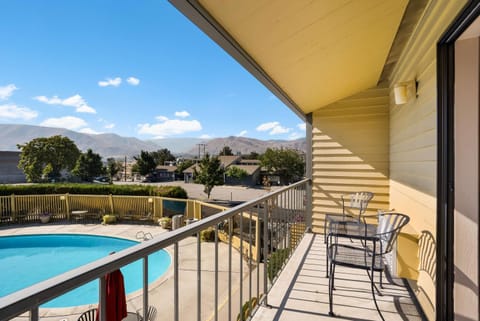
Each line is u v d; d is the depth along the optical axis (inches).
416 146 99.7
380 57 122.5
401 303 89.5
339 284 103.3
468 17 59.4
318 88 142.0
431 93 82.1
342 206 175.5
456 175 70.8
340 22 80.5
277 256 114.0
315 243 155.6
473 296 69.8
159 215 466.3
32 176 1085.8
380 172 167.0
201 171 894.4
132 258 33.1
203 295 189.9
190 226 47.5
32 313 22.4
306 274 112.9
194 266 250.7
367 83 161.0
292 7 66.2
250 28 72.6
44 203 469.4
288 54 93.8
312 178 183.0
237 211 66.6
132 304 175.3
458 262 70.6
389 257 109.7
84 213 461.7
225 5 61.2
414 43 102.0
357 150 172.7
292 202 145.6
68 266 312.0
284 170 1195.9
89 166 1203.9
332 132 179.0
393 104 151.0
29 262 321.4
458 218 70.5
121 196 471.8
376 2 74.9
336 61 111.9
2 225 439.8
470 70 70.6
